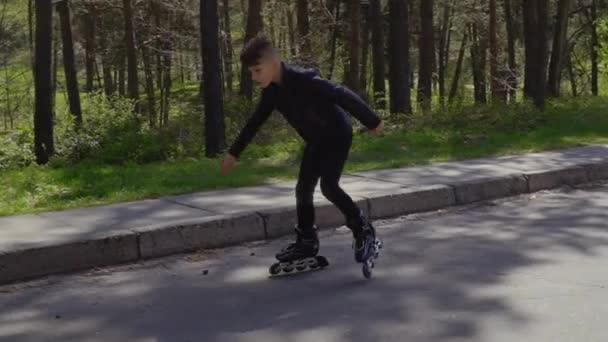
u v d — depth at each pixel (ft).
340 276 20.94
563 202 30.60
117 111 56.18
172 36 92.68
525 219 27.53
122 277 21.43
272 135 50.42
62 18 76.84
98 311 18.54
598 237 24.56
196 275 21.44
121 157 44.50
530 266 21.30
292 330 16.83
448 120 53.52
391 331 16.57
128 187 31.60
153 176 34.78
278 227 25.88
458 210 29.48
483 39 113.91
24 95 111.45
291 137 48.57
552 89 90.38
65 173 37.37
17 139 50.47
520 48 115.24
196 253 23.85
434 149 41.91
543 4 60.59
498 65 94.32
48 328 17.44
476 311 17.69
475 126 51.26
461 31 125.49
